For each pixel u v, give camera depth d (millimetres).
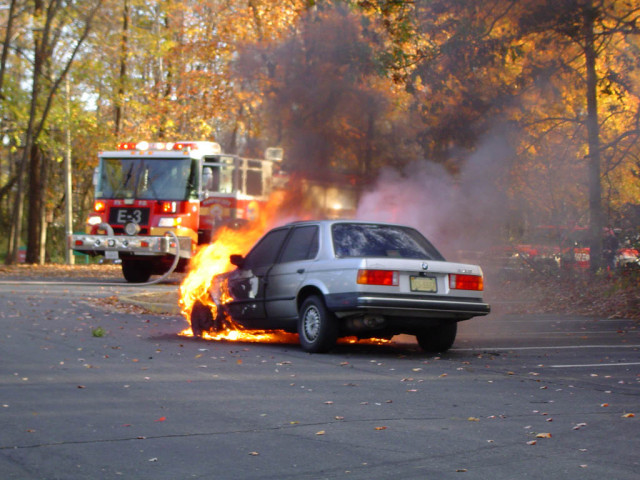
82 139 40531
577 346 12258
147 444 5863
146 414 6859
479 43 20656
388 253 10984
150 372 8969
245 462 5418
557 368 9898
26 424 6414
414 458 5555
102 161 24016
